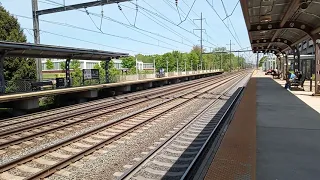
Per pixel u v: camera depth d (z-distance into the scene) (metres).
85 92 22.78
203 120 12.40
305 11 14.32
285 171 5.04
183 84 39.25
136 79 36.69
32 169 6.73
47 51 18.98
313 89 22.17
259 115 10.69
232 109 14.66
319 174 4.90
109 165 6.93
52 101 21.83
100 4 18.00
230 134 6.90
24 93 17.05
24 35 28.75
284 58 38.69
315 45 17.20
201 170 5.10
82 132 10.60
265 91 20.80
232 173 4.45
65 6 18.94
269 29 17.98
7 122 12.93
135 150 8.13
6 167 6.68
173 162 6.98
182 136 9.61
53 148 8.22
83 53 21.94
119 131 10.59
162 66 75.50
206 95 23.20
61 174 6.36
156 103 18.89
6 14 27.05
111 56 27.31
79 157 7.39
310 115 10.62
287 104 13.65
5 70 26.06
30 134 10.30
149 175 6.17
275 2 13.03
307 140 7.06
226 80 46.81
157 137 9.57
